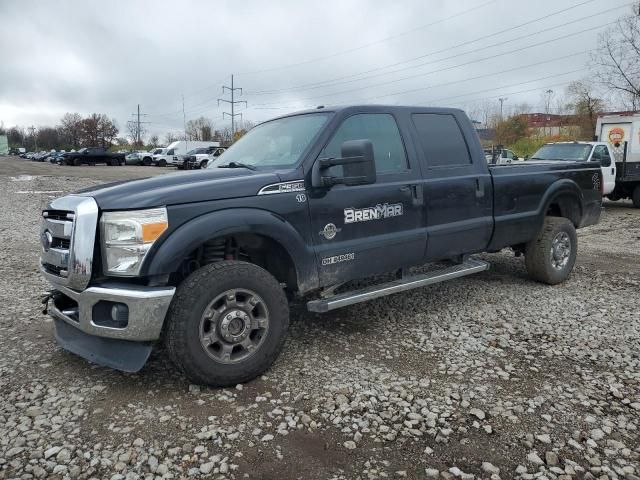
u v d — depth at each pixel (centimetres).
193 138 9931
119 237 332
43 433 304
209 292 342
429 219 477
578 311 527
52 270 383
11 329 476
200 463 277
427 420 318
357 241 426
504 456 283
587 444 294
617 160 1573
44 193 1909
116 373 383
